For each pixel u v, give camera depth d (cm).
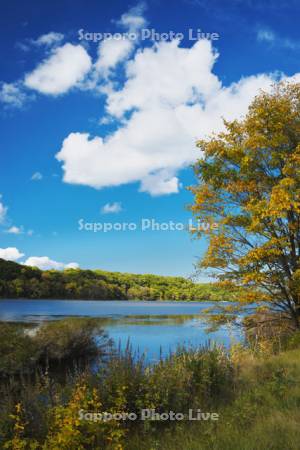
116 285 15650
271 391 773
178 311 7381
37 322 3888
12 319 4378
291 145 1758
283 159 1675
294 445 497
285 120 1703
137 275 17162
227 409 700
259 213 1598
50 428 546
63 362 1834
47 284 13475
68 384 718
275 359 1110
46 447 520
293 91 1795
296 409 649
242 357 1054
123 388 648
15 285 12638
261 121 1734
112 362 752
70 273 14900
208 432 573
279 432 550
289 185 1544
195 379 780
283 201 1506
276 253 1557
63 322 2067
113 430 580
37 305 9238
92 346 1991
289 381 821
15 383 731
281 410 658
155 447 558
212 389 798
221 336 2520
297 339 1493
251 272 1662
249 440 528
